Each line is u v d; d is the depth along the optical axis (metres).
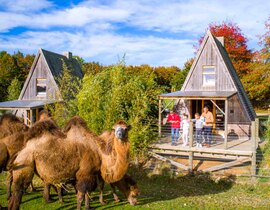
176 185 14.07
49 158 8.65
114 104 14.84
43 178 8.90
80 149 9.09
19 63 58.25
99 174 9.56
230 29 42.50
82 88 15.95
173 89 29.86
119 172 9.10
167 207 10.30
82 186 9.14
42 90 30.12
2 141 9.47
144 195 11.98
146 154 15.98
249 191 12.95
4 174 14.77
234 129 21.81
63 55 35.53
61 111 15.35
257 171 14.90
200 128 16.72
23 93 30.30
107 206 10.29
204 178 14.71
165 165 15.73
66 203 10.52
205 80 23.00
